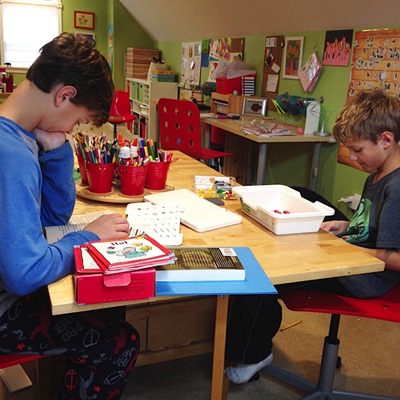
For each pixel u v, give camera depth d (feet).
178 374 6.00
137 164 5.05
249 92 13.46
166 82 19.52
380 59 8.95
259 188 5.13
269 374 5.92
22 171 3.12
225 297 3.97
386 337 7.11
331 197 10.78
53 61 3.35
